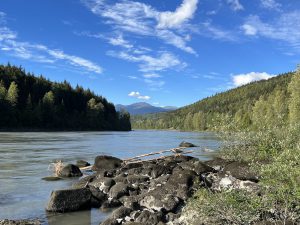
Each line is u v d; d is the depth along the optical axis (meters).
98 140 74.31
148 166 25.95
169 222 13.70
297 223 11.12
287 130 18.81
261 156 18.58
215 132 23.39
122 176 22.33
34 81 163.38
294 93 51.81
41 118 128.75
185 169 20.55
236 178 17.64
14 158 36.44
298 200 11.05
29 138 74.38
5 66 159.50
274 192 11.40
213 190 16.69
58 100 159.50
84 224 14.63
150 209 15.72
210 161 23.30
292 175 10.70
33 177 25.28
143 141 73.38
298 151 11.97
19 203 17.89
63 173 25.98
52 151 44.88
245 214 11.27
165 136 103.94
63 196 16.66
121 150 48.78
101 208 17.00
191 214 13.27
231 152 22.33
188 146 53.22
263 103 92.12
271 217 11.78
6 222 14.30
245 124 22.91
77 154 41.94
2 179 24.38
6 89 133.62
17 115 121.38
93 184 20.58
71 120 147.00
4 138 72.19
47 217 15.55
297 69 52.34
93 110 162.00
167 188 17.23
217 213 11.79
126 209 15.08
